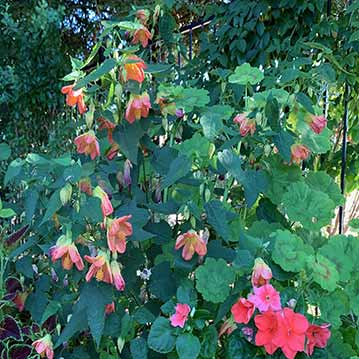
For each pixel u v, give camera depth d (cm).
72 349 152
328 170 220
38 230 141
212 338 127
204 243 127
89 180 129
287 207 139
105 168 140
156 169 141
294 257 121
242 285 125
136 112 132
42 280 150
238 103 162
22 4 454
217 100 181
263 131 140
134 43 155
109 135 137
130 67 130
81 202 122
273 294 114
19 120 441
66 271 137
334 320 124
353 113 221
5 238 163
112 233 121
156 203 144
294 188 139
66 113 430
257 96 141
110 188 135
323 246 132
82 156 148
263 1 236
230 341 122
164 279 138
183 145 140
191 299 130
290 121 146
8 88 432
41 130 453
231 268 126
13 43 433
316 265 121
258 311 119
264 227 143
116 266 123
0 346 151
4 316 153
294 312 120
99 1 504
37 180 138
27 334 149
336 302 124
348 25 210
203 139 138
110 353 148
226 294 126
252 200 134
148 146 145
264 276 117
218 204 130
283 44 232
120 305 143
